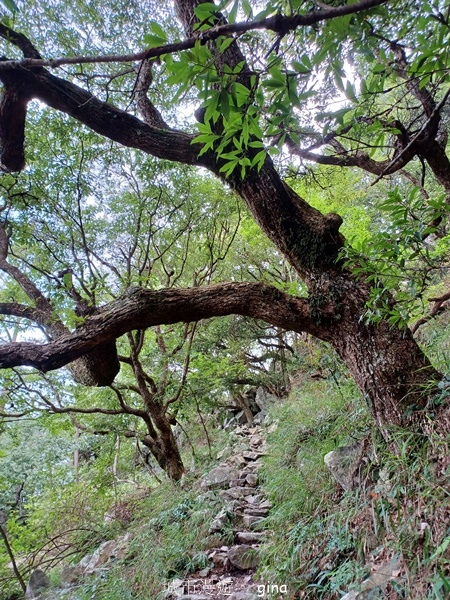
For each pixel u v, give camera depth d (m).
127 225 5.02
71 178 4.12
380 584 1.49
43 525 4.98
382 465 2.19
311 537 2.24
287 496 3.11
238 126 1.25
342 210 5.91
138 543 3.51
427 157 2.96
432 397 2.12
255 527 3.16
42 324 3.45
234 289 2.78
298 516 2.69
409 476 1.78
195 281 5.85
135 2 3.59
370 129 1.58
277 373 9.59
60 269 3.94
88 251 4.02
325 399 4.44
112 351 3.33
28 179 3.94
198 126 1.36
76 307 2.96
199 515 3.53
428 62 1.18
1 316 3.81
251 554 2.78
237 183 2.78
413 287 1.62
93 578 3.34
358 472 2.38
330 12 0.85
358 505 2.08
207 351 7.99
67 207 4.26
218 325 8.18
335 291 2.55
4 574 4.35
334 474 2.63
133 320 2.69
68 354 2.61
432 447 1.87
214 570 2.87
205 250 6.32
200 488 4.48
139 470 6.91
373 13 1.04
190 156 2.72
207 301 2.75
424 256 1.61
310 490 2.86
